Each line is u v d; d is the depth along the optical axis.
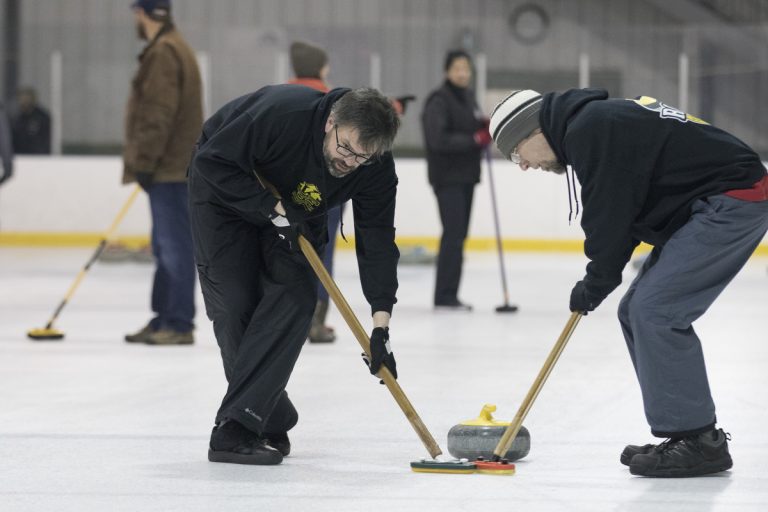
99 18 43.03
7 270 30.03
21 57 38.16
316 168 8.42
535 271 30.97
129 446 9.62
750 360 15.32
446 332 18.45
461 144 21.09
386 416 11.14
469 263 33.56
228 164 8.42
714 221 8.30
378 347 8.59
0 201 38.28
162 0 16.12
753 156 8.45
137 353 15.84
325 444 9.75
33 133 38.22
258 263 9.00
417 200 38.03
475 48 38.03
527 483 8.23
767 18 42.59
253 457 8.88
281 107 8.36
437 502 7.65
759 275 30.33
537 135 8.45
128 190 38.25
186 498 7.77
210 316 9.20
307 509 7.48
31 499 7.73
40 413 11.27
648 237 8.64
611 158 8.17
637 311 8.45
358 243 9.05
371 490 8.00
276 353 8.80
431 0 42.81
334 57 37.66
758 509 7.50
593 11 41.53
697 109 37.81
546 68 38.38
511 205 38.19
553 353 8.63
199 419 10.96
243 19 43.25
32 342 17.02
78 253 35.69
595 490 8.02
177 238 16.53
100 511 7.42
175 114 16.02
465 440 8.84
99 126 38.38
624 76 38.16
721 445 8.52
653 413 8.52
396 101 16.80
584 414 11.24
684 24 42.00
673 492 7.98
